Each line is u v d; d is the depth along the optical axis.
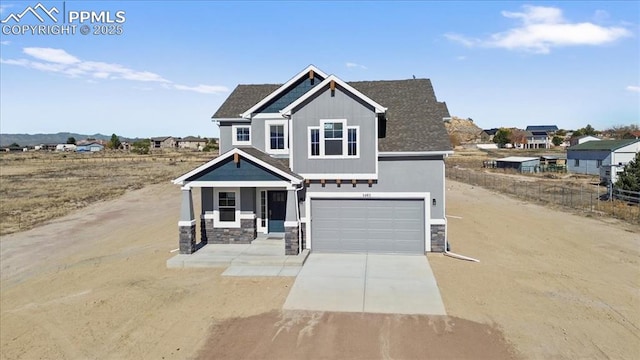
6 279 15.04
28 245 20.06
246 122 19.59
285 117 17.36
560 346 9.05
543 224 22.80
